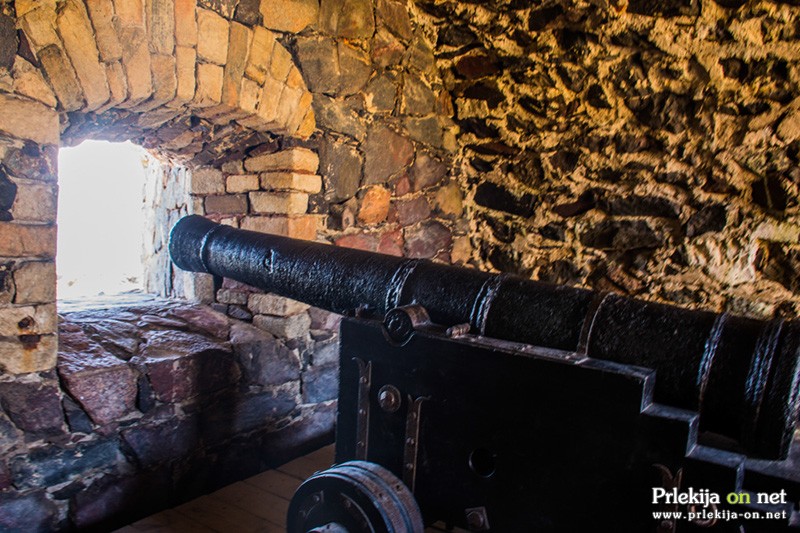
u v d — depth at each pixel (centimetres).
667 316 123
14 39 149
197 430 205
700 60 243
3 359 155
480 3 262
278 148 228
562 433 122
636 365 120
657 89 258
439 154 301
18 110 152
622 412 115
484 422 132
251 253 191
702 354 115
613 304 129
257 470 228
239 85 199
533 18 259
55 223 162
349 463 144
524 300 138
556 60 268
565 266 305
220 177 246
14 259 155
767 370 108
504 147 305
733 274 265
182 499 203
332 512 137
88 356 184
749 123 246
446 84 298
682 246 274
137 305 244
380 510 129
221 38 192
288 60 215
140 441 188
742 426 111
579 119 282
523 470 128
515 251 318
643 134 270
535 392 124
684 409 116
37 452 164
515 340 136
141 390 187
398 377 143
